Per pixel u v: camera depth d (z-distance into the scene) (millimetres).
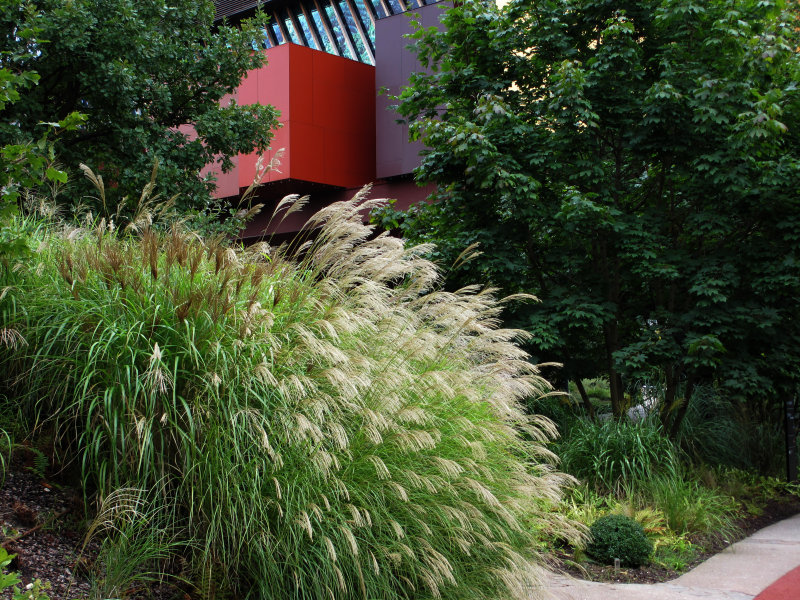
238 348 4234
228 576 3768
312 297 4883
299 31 25984
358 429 4391
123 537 3666
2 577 2436
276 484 3795
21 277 4680
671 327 9586
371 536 3980
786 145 9953
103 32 9891
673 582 6191
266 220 22922
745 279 9648
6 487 4027
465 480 4535
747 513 9031
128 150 10188
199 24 12461
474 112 9289
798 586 5996
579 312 9047
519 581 4531
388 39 20719
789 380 9453
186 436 3865
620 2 9547
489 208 9945
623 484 8102
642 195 10992
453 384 4969
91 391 4086
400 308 5309
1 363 4527
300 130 20703
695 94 8805
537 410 9469
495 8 10250
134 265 4598
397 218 11266
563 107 9312
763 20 9453
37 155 4625
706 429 10422
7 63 9102
